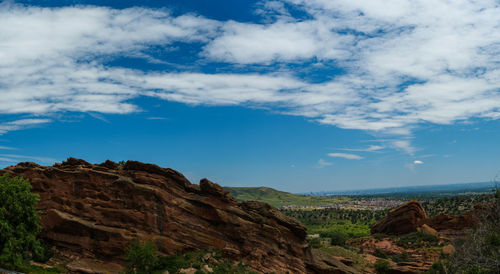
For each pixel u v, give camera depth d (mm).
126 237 52094
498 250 32750
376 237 109688
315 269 61500
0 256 38750
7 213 41500
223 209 58812
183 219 56469
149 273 47781
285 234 62375
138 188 56125
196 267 50031
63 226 53062
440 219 105875
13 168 61438
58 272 46062
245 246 56938
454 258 38688
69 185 57500
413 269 72062
